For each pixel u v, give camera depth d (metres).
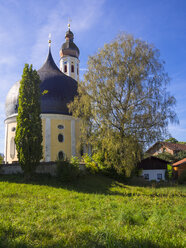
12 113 30.08
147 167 34.69
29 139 18.64
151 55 20.88
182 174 26.53
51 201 10.57
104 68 20.94
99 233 5.27
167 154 42.75
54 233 5.55
